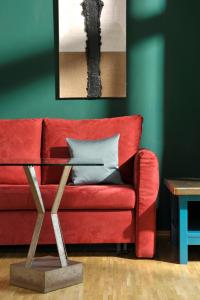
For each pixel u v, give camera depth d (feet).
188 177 16.20
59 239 10.77
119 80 16.26
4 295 10.11
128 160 15.02
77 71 16.26
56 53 16.34
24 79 16.34
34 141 15.31
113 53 16.25
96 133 15.24
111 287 10.62
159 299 9.80
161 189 16.25
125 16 16.21
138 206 13.11
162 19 16.28
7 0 16.29
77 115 16.35
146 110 16.33
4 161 10.41
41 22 16.34
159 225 16.28
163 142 16.29
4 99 16.33
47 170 15.02
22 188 13.17
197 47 16.22
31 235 13.25
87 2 16.21
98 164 9.89
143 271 11.93
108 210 13.28
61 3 16.21
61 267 10.62
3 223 13.25
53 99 16.35
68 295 10.09
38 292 10.29
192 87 16.25
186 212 12.69
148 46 16.29
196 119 16.25
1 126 15.42
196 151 16.25
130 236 13.26
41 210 10.71
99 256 13.56
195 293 10.18
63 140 15.25
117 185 13.79
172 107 16.30
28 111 16.35
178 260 13.00
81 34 16.25
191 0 16.22
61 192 10.73
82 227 13.25
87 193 13.07
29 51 16.35
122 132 15.23
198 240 12.68
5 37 16.34
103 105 16.33
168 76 16.29
